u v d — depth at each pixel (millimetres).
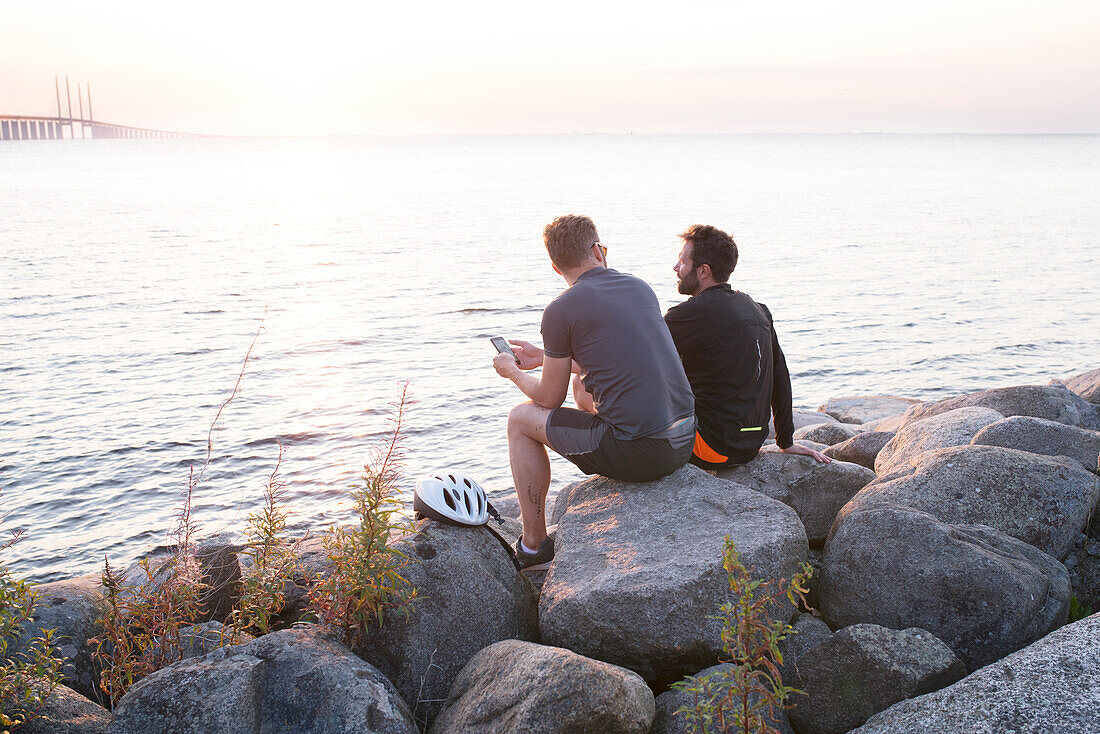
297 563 3961
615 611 3381
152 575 4066
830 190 160500
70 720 3184
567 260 4172
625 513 4066
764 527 3746
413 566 3658
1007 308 42375
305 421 23422
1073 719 2562
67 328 38469
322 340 36344
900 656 3105
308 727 2908
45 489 18078
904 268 59656
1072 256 64750
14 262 62281
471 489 4070
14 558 14656
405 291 51188
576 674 2814
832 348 33344
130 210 116438
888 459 5629
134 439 21672
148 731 2799
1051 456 4422
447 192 164000
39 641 3383
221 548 4293
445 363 31562
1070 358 31109
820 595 3848
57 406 25203
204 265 63375
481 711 2965
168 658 3539
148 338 36469
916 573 3549
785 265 62281
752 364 4594
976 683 2828
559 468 18219
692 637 3342
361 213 116812
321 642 3242
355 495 3471
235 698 2850
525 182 196875
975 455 4305
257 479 18516
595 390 4090
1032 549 3820
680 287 4859
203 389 27547
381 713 2934
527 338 37000
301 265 64125
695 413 4656
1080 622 3109
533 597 3994
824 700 3184
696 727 2969
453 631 3586
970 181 187375
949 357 31406
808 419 12469
